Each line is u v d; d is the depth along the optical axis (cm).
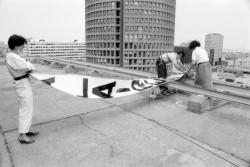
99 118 388
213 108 440
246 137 309
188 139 303
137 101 500
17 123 360
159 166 237
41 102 489
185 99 514
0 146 279
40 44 12200
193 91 450
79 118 387
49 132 326
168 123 363
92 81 386
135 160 248
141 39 8188
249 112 419
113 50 8450
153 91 528
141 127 346
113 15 8069
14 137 307
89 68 902
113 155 259
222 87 498
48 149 273
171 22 8825
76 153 263
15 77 272
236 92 457
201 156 258
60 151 268
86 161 246
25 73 276
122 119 382
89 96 378
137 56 8325
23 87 276
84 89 374
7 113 411
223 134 320
